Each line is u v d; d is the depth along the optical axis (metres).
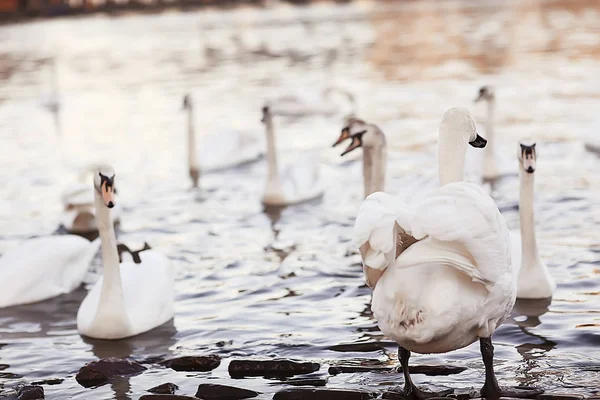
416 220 6.71
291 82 37.03
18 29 89.50
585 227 13.96
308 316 10.77
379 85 34.72
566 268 11.98
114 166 21.86
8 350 10.32
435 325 6.96
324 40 56.91
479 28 59.62
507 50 44.09
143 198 18.19
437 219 6.66
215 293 11.93
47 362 9.86
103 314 10.49
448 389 8.18
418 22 70.06
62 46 63.53
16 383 9.20
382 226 6.77
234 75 40.56
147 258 11.84
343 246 13.96
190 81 39.19
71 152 24.23
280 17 91.56
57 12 113.94
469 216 6.73
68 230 15.91
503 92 30.38
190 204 17.50
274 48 52.78
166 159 22.45
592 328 9.78
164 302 11.08
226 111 30.12
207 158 20.97
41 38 73.88
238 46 55.56
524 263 10.88
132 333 10.54
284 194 17.12
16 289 12.07
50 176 21.08
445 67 39.06
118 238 15.16
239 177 19.92
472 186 6.92
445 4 96.69
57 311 11.78
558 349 9.23
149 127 28.00
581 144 20.77
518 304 10.66
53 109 32.94
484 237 6.77
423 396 8.02
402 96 31.34
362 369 8.92
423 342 7.09
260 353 9.63
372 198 7.03
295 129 26.33
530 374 8.52
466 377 8.55
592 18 62.91
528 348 9.30
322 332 10.17
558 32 52.53
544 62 38.38
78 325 10.81
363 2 119.06
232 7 125.12
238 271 12.88
